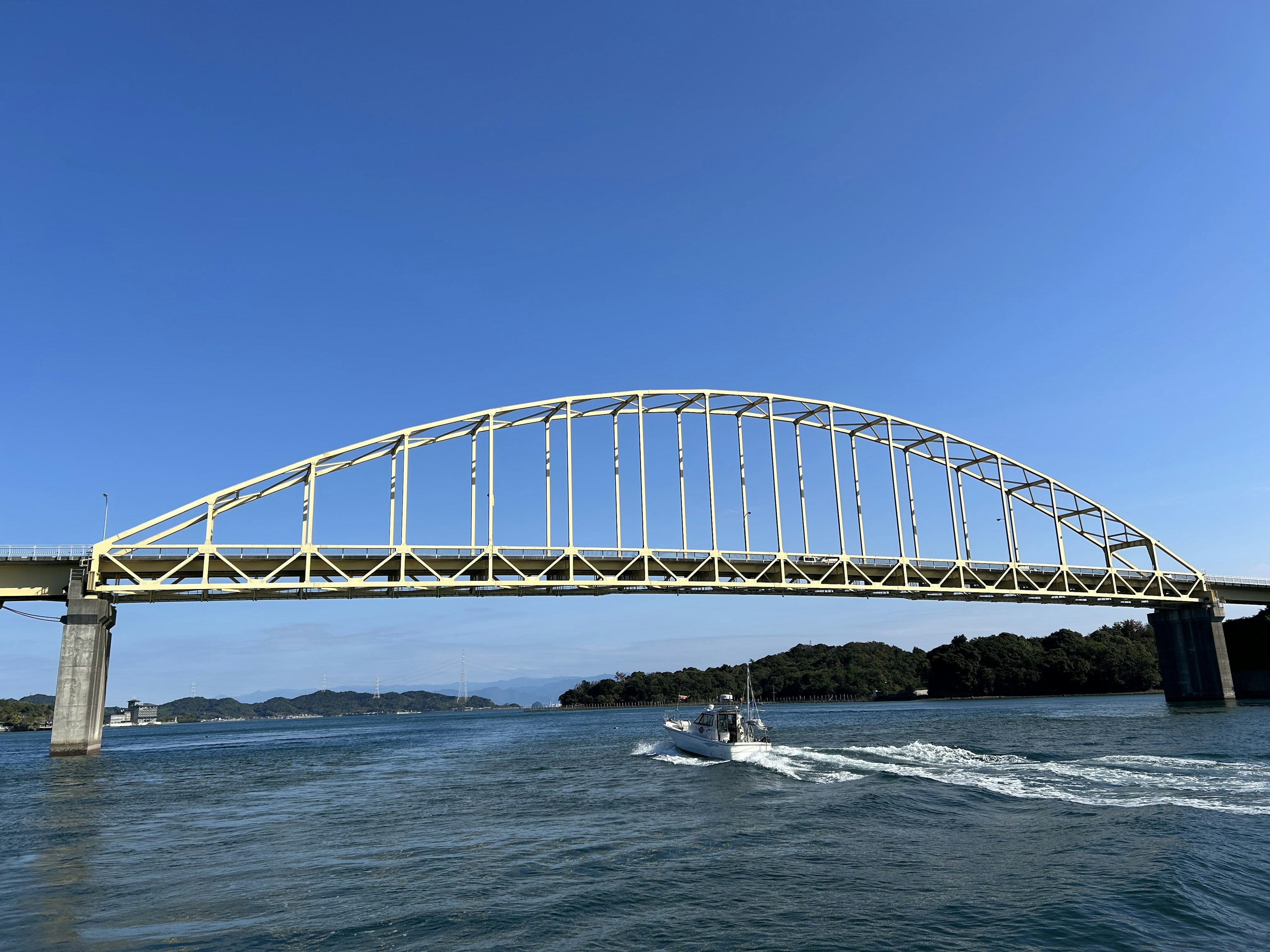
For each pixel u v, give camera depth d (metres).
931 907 18.80
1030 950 16.08
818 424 100.25
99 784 49.84
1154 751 48.41
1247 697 126.69
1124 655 190.50
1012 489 110.62
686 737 59.00
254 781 51.06
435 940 17.58
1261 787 33.03
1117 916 17.75
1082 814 28.61
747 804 33.81
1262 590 121.81
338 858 25.97
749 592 89.75
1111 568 108.88
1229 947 16.03
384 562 76.25
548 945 17.09
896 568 95.75
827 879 21.53
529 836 28.84
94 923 19.47
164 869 25.06
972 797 32.97
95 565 66.06
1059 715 98.62
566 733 108.44
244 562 73.12
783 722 114.81
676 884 21.52
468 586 77.25
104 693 71.50
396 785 47.06
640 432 89.56
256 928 18.75
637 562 86.12
